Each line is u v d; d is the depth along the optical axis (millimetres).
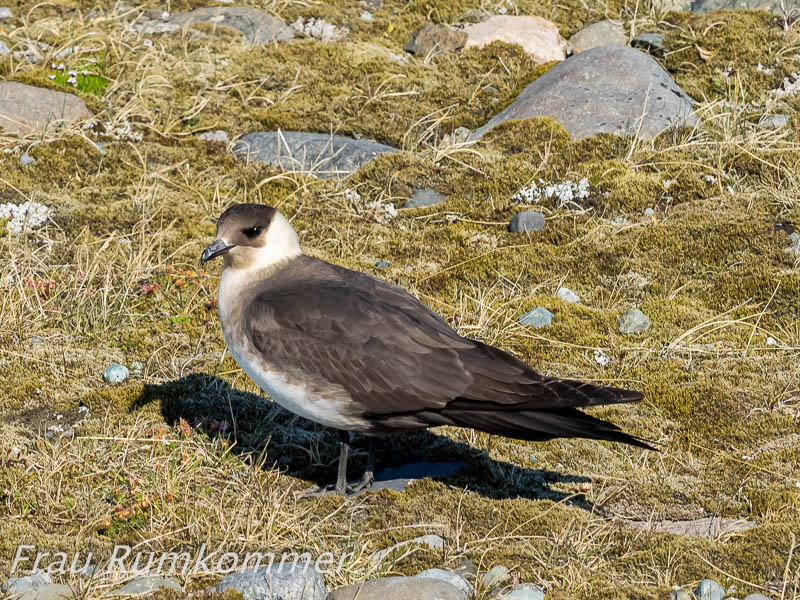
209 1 19672
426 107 16922
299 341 9336
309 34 18828
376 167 15086
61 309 12117
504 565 8586
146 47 17844
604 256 13359
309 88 17234
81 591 8016
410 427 9461
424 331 9352
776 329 12031
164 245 13516
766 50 17469
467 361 9195
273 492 9453
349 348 9242
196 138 15922
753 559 8641
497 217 14344
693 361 11516
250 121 16469
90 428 10242
